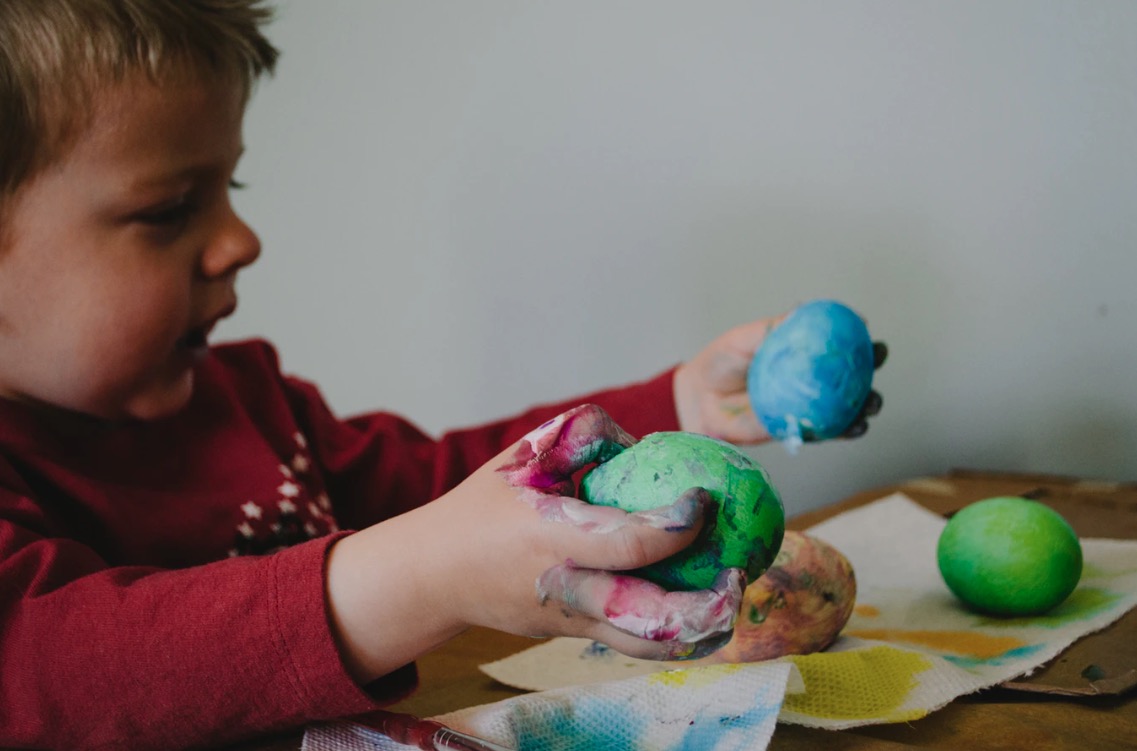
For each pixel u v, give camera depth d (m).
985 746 0.44
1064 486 0.87
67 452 0.63
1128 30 0.83
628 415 0.80
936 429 0.96
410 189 1.20
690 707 0.45
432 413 1.24
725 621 0.36
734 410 0.78
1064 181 0.88
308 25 1.24
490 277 1.17
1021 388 0.92
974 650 0.55
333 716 0.44
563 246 1.11
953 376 0.95
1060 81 0.86
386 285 1.25
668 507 0.37
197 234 0.58
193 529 0.67
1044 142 0.88
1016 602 0.59
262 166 1.31
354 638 0.43
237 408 0.78
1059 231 0.89
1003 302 0.92
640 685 0.46
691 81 1.00
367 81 1.21
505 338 1.17
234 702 0.43
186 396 0.63
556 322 1.13
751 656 0.54
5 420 0.60
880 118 0.93
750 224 1.00
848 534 0.78
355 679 0.43
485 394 1.20
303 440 0.82
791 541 0.57
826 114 0.95
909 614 0.62
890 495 0.88
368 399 1.29
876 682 0.49
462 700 0.52
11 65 0.50
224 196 0.60
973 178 0.91
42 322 0.55
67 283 0.54
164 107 0.52
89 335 0.55
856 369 0.63
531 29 1.08
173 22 0.53
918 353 0.96
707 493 0.38
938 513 0.81
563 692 0.46
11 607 0.46
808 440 0.65
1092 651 0.54
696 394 0.80
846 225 0.96
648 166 1.04
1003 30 0.87
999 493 0.86
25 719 0.44
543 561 0.38
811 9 0.94
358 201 1.25
